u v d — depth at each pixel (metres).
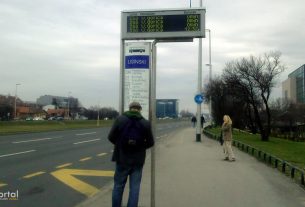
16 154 20.39
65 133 42.81
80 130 50.97
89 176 13.90
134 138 7.50
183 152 23.50
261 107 43.19
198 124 34.19
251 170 15.59
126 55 8.66
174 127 76.56
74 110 147.12
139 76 8.59
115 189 7.73
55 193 10.88
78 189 11.50
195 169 15.79
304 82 112.62
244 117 60.56
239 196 10.59
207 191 11.19
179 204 9.60
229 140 19.05
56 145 26.84
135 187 7.65
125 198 10.03
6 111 114.31
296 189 11.69
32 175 13.70
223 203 9.75
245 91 38.03
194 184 12.30
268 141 36.44
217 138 35.03
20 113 130.25
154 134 8.55
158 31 9.21
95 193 10.95
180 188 11.62
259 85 37.66
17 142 28.69
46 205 9.50
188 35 9.16
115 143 7.67
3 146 25.11
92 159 19.14
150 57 8.60
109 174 14.40
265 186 12.10
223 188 11.67
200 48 35.66
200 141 33.91
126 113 7.64
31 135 37.97
